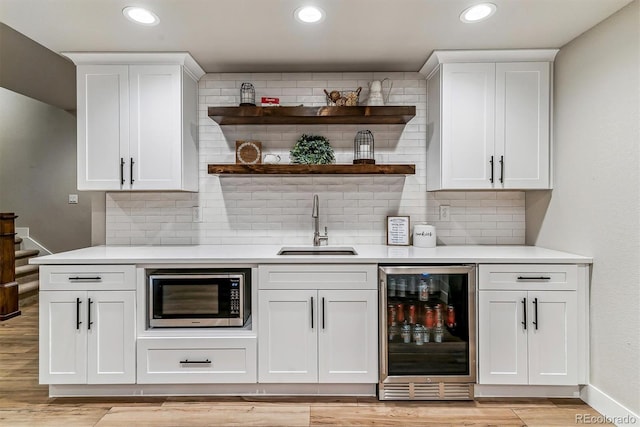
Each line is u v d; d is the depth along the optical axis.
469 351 2.25
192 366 2.26
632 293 1.92
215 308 2.31
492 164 2.57
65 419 2.07
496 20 2.13
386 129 2.94
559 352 2.23
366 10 2.02
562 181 2.47
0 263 3.84
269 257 2.26
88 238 5.44
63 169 5.41
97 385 2.29
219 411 2.15
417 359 2.33
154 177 2.58
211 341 2.26
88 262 2.23
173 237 2.94
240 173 2.61
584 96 2.26
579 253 2.31
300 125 2.93
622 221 1.99
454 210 2.95
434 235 2.76
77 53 2.51
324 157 2.79
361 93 2.91
